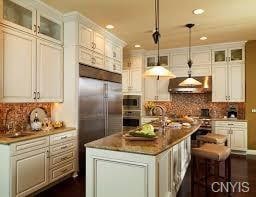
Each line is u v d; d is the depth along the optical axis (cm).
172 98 656
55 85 363
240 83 547
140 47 601
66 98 379
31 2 314
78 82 373
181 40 525
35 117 366
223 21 397
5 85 279
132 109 645
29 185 282
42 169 304
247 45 538
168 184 254
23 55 304
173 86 610
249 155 522
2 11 275
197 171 363
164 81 637
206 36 493
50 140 319
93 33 416
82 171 385
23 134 303
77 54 372
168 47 600
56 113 388
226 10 348
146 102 659
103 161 221
